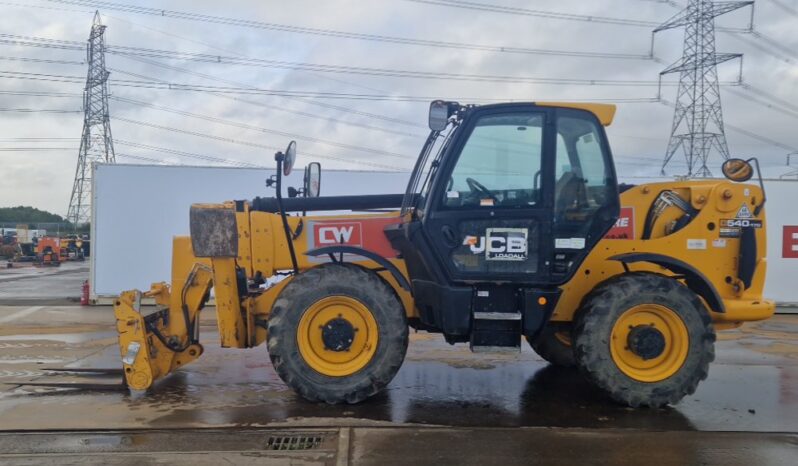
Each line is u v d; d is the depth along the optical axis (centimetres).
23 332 866
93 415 459
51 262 3008
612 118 480
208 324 961
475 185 478
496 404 501
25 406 482
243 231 525
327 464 371
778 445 409
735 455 390
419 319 538
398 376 598
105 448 394
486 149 480
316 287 480
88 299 1200
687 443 411
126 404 489
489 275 477
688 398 524
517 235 477
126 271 1182
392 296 485
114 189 1175
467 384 566
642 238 539
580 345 478
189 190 1190
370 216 541
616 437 422
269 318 486
